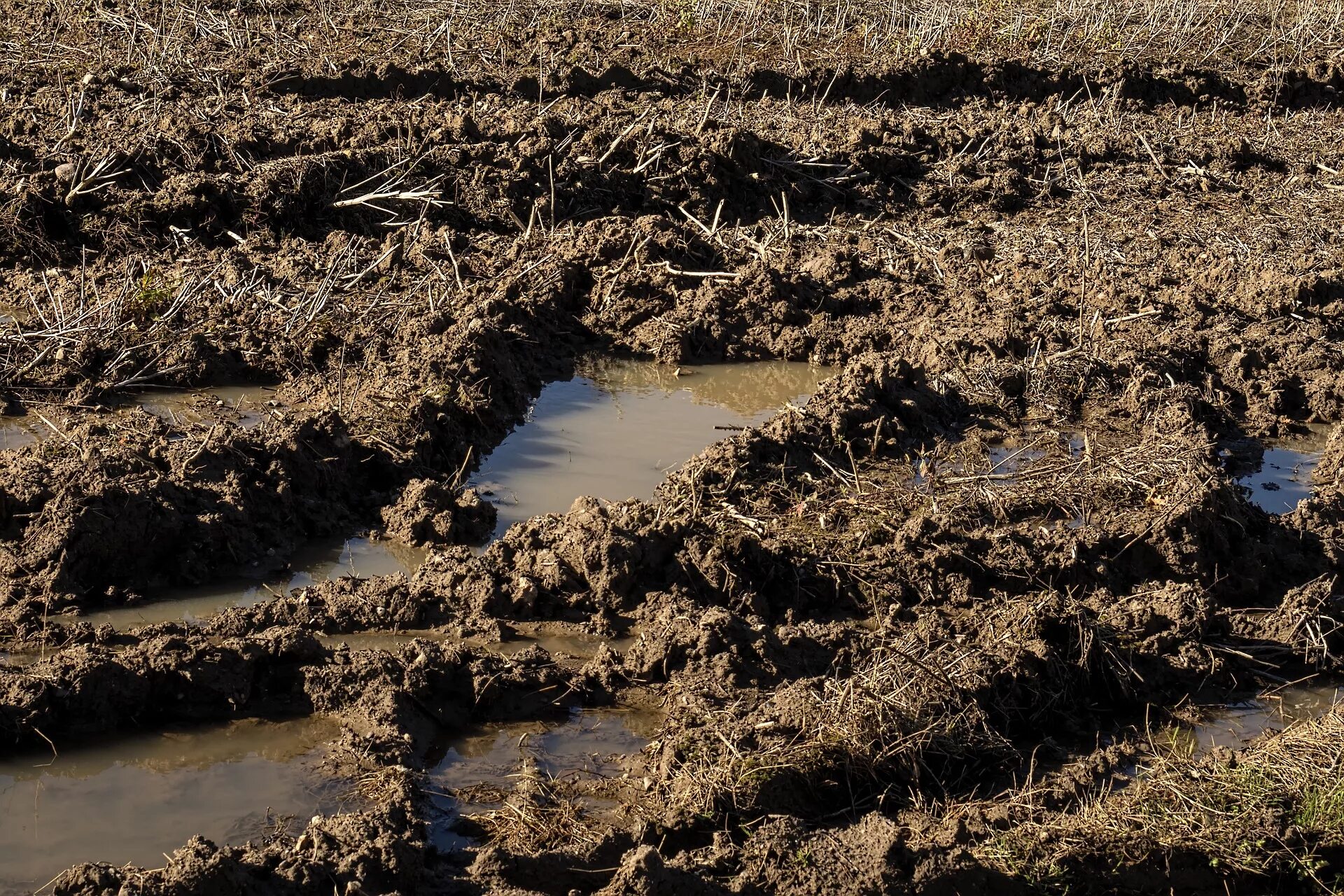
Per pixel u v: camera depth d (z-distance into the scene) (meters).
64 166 15.58
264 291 14.36
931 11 26.61
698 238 16.77
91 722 8.46
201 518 10.26
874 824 7.71
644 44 23.83
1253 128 23.80
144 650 8.74
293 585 10.24
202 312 13.95
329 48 21.86
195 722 8.62
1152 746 9.17
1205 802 8.26
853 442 12.54
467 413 12.57
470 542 10.93
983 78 24.16
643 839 7.80
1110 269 16.67
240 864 6.97
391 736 8.48
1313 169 21.66
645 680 9.30
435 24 23.62
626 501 10.81
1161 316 15.42
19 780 8.05
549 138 18.00
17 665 8.92
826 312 15.45
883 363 13.42
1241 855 7.95
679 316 15.04
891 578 10.49
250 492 10.73
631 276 15.60
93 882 6.79
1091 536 11.05
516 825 7.88
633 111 20.42
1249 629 10.44
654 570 10.27
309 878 7.01
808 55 24.17
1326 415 14.09
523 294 15.01
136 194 15.65
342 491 11.38
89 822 7.77
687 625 9.45
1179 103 25.16
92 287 14.12
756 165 18.91
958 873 7.52
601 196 17.73
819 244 17.31
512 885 7.37
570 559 10.18
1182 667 9.92
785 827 7.79
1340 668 10.13
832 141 19.88
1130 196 19.86
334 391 12.65
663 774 8.31
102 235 15.29
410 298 14.65
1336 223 19.16
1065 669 9.59
